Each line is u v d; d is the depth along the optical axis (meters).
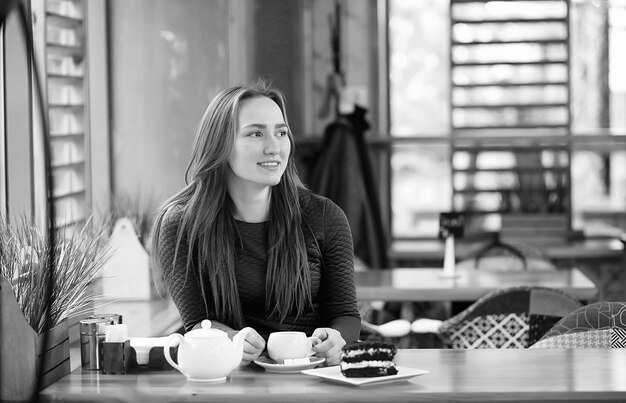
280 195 2.90
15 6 1.88
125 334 2.64
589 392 2.32
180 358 2.50
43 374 2.43
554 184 7.26
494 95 7.30
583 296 4.96
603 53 7.26
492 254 5.99
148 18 5.41
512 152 7.27
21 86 3.95
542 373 2.54
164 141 5.42
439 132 7.33
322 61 7.19
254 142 2.78
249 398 2.34
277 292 2.83
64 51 4.65
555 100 7.28
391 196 7.32
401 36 7.30
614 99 7.28
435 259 7.09
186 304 2.87
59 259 2.64
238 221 2.89
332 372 2.54
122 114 5.41
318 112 7.17
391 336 4.73
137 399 2.35
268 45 7.03
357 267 5.80
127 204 5.10
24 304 2.54
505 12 7.26
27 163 3.99
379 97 7.29
